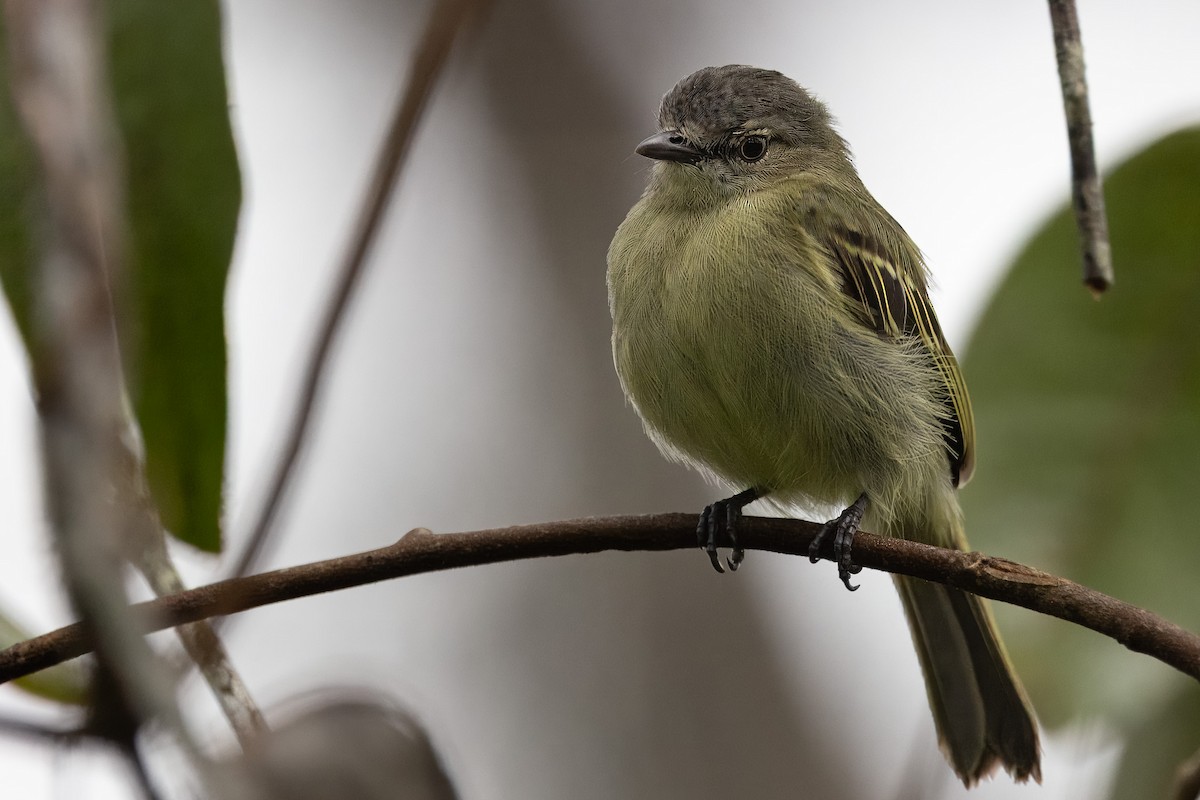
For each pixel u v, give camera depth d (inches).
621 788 540.7
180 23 230.8
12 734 121.8
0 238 197.8
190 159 231.9
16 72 149.9
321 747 160.7
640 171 505.7
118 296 146.8
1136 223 277.7
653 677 555.8
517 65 617.0
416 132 205.8
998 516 285.7
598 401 596.1
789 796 541.3
